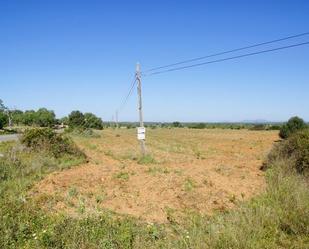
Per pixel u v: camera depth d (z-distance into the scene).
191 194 12.72
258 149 33.91
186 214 10.62
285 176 13.92
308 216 9.08
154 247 7.75
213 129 95.56
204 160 23.69
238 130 84.25
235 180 15.41
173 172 17.20
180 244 7.93
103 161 22.69
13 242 7.65
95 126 89.31
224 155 28.12
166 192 13.08
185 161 22.86
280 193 11.41
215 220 9.72
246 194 12.89
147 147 34.09
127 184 14.45
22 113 102.31
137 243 7.71
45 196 11.79
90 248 7.43
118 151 29.08
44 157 19.48
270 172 15.60
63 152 21.95
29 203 10.68
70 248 7.32
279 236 8.57
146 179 15.31
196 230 8.68
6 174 15.30
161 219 10.27
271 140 46.41
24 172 16.19
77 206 10.98
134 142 41.66
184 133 71.06
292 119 43.22
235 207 11.16
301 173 15.02
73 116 67.81
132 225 9.19
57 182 14.62
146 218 10.27
